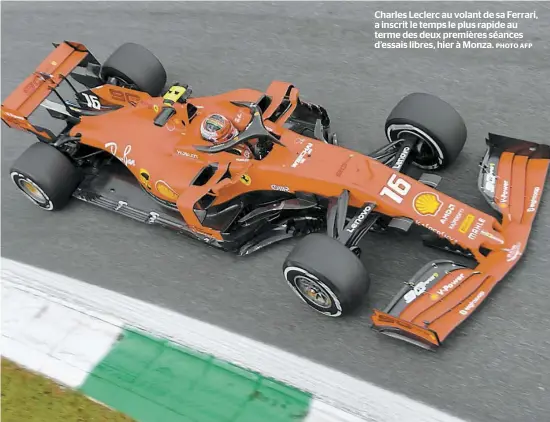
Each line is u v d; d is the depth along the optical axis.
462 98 19.70
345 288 13.86
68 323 16.77
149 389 15.21
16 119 18.00
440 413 13.74
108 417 14.86
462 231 14.69
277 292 16.31
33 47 24.11
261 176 15.88
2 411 15.38
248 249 16.80
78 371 15.80
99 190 18.78
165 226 17.58
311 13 23.12
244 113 16.33
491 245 14.65
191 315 16.28
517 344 14.45
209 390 14.97
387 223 15.98
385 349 14.87
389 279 15.96
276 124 16.25
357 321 15.42
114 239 18.28
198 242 17.70
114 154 17.75
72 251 18.25
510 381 13.96
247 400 14.65
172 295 16.77
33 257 18.34
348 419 13.92
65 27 24.59
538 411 13.49
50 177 17.88
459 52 20.98
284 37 22.55
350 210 15.90
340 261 13.86
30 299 17.44
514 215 15.27
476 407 13.72
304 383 14.63
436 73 20.53
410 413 13.84
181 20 23.91
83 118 18.61
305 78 21.14
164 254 17.67
